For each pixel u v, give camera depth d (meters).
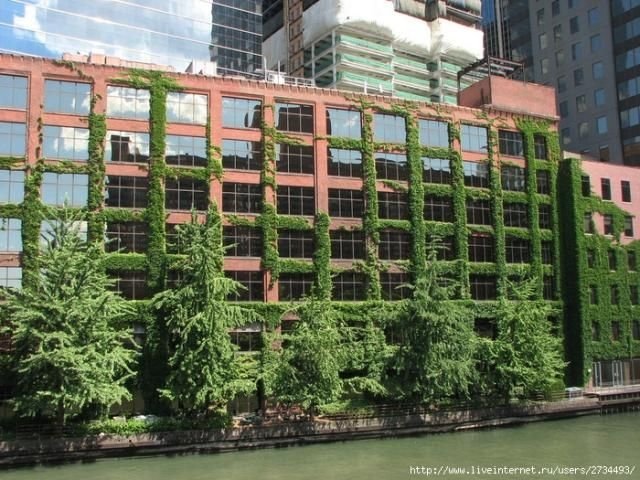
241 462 42.22
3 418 48.03
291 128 64.31
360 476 37.16
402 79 126.75
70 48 101.94
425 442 49.09
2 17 97.06
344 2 118.06
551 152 76.56
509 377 58.59
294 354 50.75
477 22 139.25
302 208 63.06
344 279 63.41
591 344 72.38
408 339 55.31
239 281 59.53
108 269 54.50
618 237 76.88
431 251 58.78
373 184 65.56
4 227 52.69
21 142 54.53
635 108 98.31
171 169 58.09
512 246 72.25
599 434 51.47
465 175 71.19
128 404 52.69
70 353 42.31
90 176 55.50
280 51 134.75
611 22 102.81
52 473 39.47
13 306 44.47
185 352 48.12
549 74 112.31
